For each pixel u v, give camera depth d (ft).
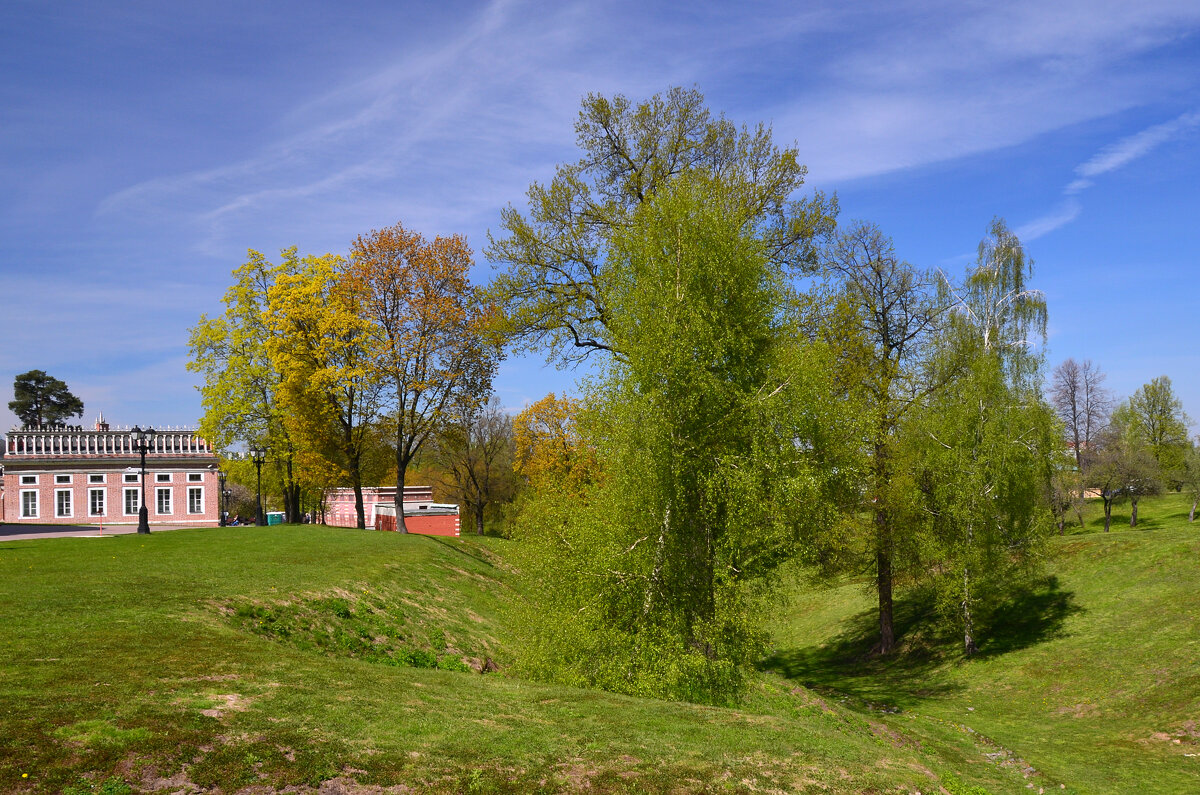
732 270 64.13
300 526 134.10
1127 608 101.76
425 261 129.59
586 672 56.70
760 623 59.62
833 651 127.03
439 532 162.61
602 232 88.53
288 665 41.86
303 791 27.76
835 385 95.66
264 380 158.61
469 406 133.18
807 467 60.70
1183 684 77.77
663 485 59.36
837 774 37.32
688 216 64.59
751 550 60.90
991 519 105.09
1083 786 58.75
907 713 82.89
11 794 24.12
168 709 31.53
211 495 201.16
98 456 195.31
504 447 245.86
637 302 62.44
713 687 56.24
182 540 98.22
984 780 59.36
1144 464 200.23
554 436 177.88
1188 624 90.58
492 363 131.44
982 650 105.60
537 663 58.13
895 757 42.37
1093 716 78.28
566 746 36.01
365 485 160.04
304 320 135.23
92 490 194.70
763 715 47.32
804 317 69.87
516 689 46.93
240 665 39.99
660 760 35.76
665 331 59.93
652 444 59.26
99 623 44.32
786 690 77.30
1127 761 64.69
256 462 162.61
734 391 61.46
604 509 62.13
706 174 79.61
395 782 29.60
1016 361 112.57
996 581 108.78
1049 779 59.98
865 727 70.03
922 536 106.11
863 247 113.50
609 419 61.41
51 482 192.24
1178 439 244.42
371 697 38.55
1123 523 224.12
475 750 33.68
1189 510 231.09
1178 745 67.10
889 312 113.09
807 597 161.07
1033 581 119.85
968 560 104.37
